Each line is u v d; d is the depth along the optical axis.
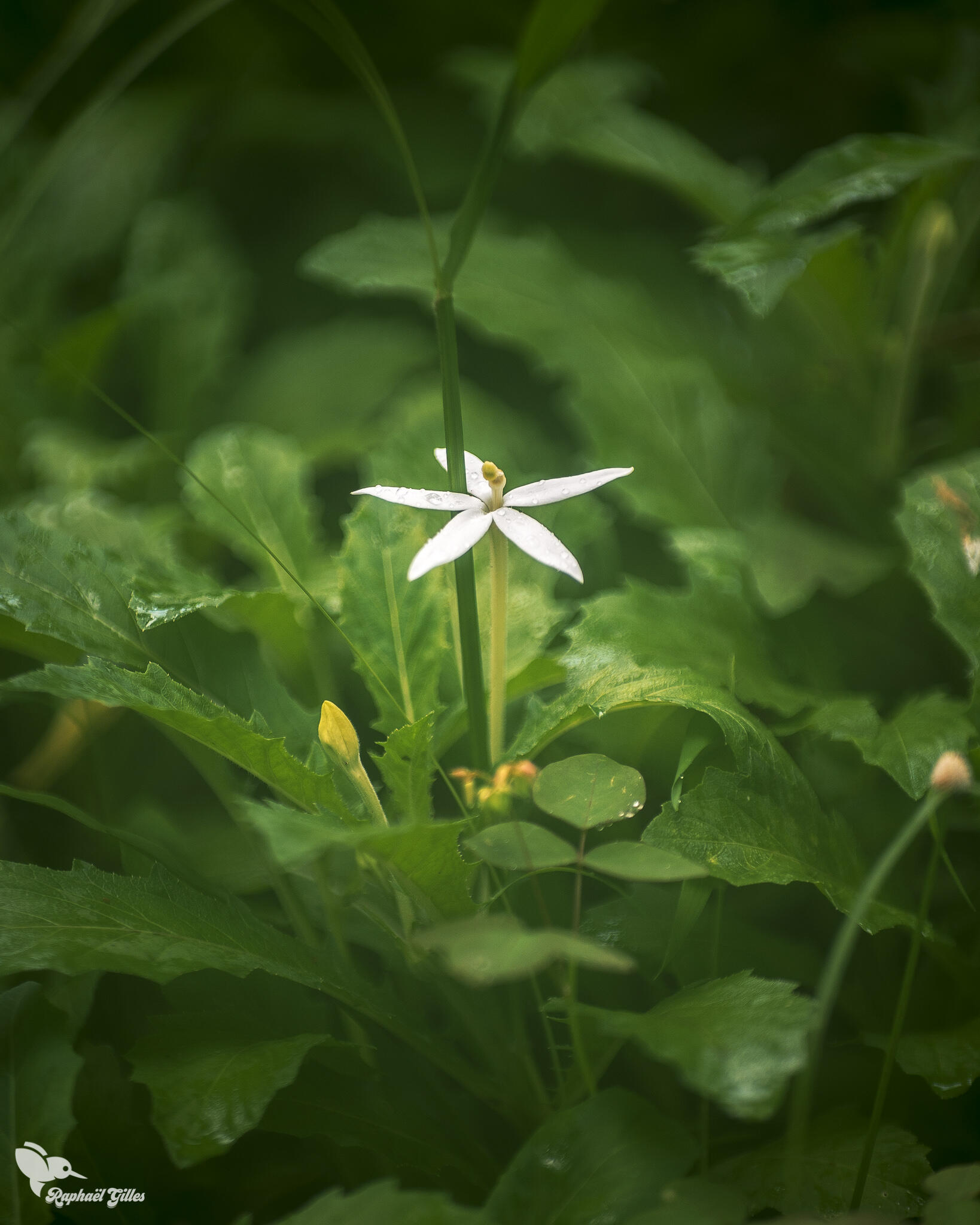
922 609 0.86
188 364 1.10
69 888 0.71
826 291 0.87
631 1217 0.68
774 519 0.86
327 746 0.71
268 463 0.80
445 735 0.75
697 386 0.88
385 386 1.13
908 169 0.77
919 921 0.71
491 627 0.74
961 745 0.73
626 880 0.77
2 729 0.87
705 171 0.98
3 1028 0.71
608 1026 0.69
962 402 0.87
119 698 0.71
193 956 0.71
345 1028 0.74
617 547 0.95
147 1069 0.70
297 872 0.75
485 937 0.67
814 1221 0.69
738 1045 0.68
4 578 0.74
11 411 1.02
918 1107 0.74
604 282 0.96
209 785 0.86
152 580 0.76
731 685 0.75
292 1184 0.74
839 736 0.75
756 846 0.71
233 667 0.77
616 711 0.76
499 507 0.71
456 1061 0.73
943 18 1.12
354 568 0.76
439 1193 0.68
